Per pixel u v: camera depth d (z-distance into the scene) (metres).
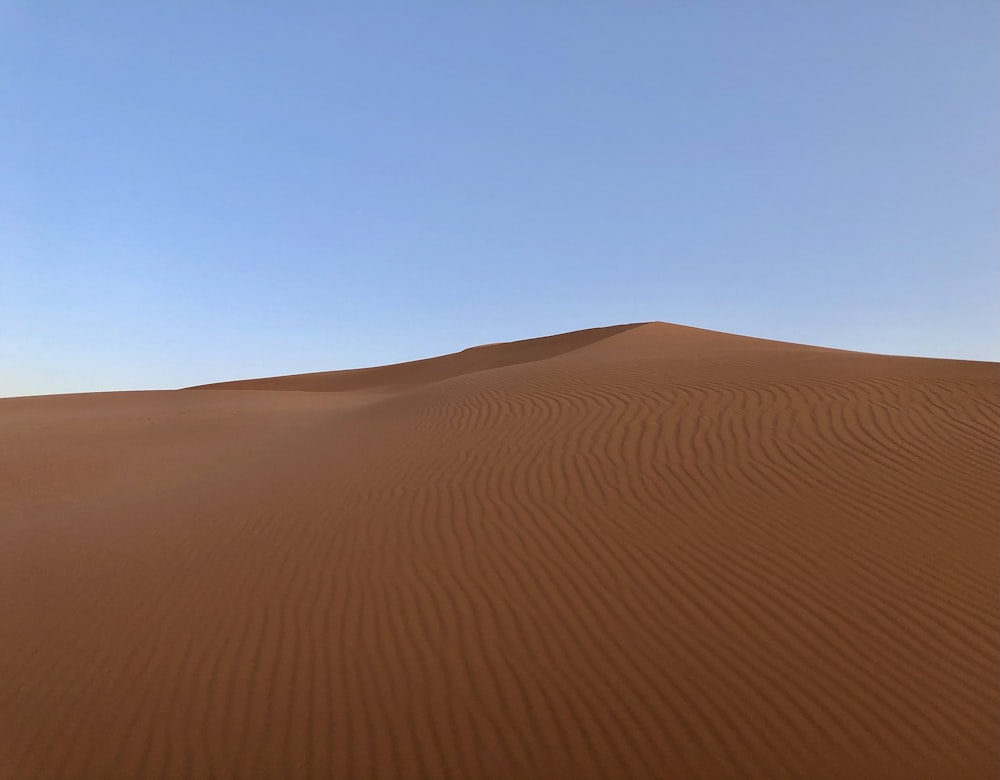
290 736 5.20
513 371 20.22
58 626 7.17
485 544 8.13
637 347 27.48
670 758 4.79
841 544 7.54
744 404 12.25
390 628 6.57
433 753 4.95
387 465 11.59
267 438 19.11
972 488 8.69
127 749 5.16
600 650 6.01
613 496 9.16
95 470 16.66
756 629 6.16
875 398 11.98
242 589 7.62
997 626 6.02
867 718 5.04
